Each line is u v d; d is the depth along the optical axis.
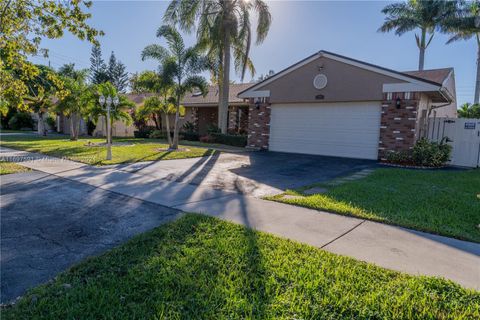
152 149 14.69
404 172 9.44
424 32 27.30
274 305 2.46
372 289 2.72
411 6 26.70
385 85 12.24
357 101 13.03
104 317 2.27
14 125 32.66
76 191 6.29
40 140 19.72
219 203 5.58
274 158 12.74
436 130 12.92
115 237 3.90
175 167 9.74
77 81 19.61
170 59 14.22
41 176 7.76
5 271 2.98
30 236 3.88
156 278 2.82
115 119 18.06
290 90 14.85
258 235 3.93
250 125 16.42
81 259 3.26
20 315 2.28
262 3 17.05
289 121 15.18
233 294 2.60
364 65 12.64
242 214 4.92
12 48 7.02
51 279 2.83
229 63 17.58
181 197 5.98
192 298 2.54
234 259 3.24
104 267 3.04
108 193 6.17
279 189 6.96
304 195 6.27
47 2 6.84
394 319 2.34
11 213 4.79
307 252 3.45
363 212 4.99
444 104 16.45
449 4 25.48
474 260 3.36
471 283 2.87
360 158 13.10
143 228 4.23
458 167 11.95
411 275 2.98
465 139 12.23
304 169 10.06
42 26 7.09
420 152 11.31
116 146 16.05
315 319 2.31
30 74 7.96
